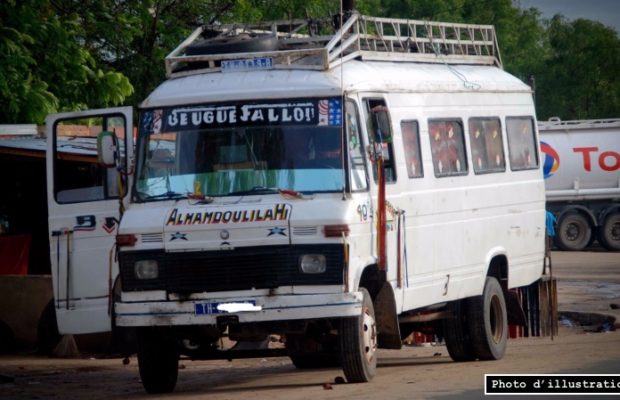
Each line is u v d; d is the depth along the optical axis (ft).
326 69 75.10
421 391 70.23
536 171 104.22
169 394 77.00
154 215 72.13
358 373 73.87
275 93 73.82
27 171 120.57
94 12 162.81
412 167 82.84
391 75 82.94
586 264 221.87
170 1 175.32
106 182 87.92
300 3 187.83
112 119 88.58
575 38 409.90
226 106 74.33
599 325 132.57
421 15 380.78
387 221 77.05
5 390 83.46
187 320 70.74
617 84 406.21
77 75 144.66
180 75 78.38
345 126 72.84
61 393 81.35
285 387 77.15
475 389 70.44
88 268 88.79
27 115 135.54
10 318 109.50
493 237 94.84
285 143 73.05
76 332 89.35
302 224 69.62
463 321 92.79
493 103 97.30
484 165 94.43
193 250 70.59
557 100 408.46
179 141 74.59
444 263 86.48
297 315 69.46
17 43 135.85
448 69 94.02
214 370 97.86
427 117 86.07
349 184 71.72
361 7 251.39
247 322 70.59
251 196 72.02
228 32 85.40
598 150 265.95
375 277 76.28
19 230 120.78
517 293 107.86
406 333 96.63
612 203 266.57
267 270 69.92
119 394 79.25
